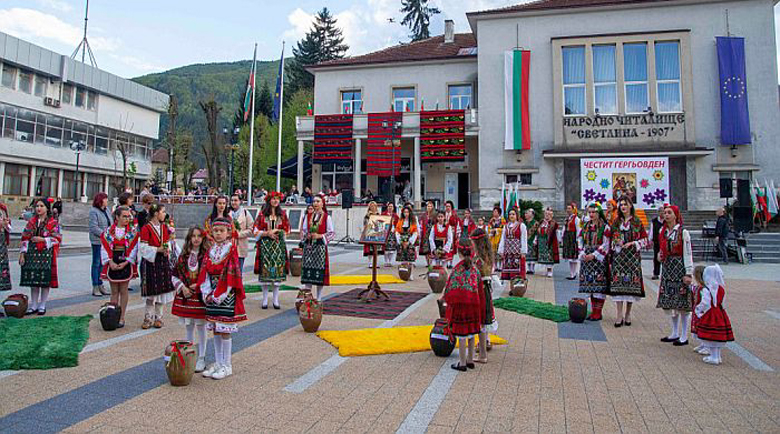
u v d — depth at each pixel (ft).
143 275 22.18
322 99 100.17
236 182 159.43
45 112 127.85
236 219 28.25
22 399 13.97
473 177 92.48
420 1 170.30
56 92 130.72
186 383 15.35
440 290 34.17
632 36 80.43
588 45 81.87
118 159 150.10
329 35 195.31
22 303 24.12
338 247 71.10
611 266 24.84
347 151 92.27
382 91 97.76
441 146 87.40
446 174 93.91
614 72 81.51
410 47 107.86
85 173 140.97
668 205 22.17
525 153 83.51
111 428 12.17
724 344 20.35
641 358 19.27
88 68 138.41
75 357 17.70
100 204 31.14
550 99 83.25
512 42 85.25
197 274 17.29
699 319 19.06
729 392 15.51
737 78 76.64
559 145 81.71
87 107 140.56
